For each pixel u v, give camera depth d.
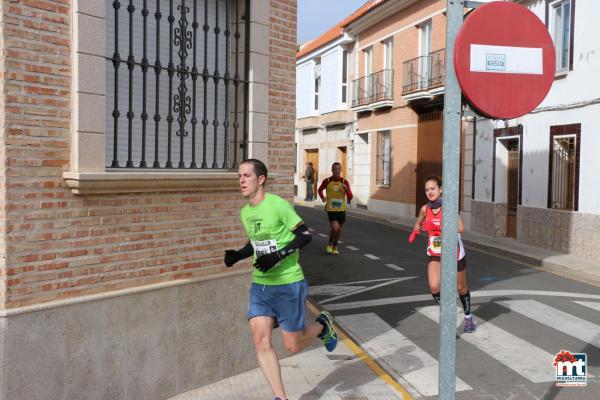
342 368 5.91
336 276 10.95
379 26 24.44
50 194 4.05
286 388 5.32
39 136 3.98
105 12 4.40
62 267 4.13
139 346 4.63
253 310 4.51
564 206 13.91
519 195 15.59
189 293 5.02
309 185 31.62
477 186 17.94
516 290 9.72
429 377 5.77
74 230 4.20
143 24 4.86
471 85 2.85
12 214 3.85
